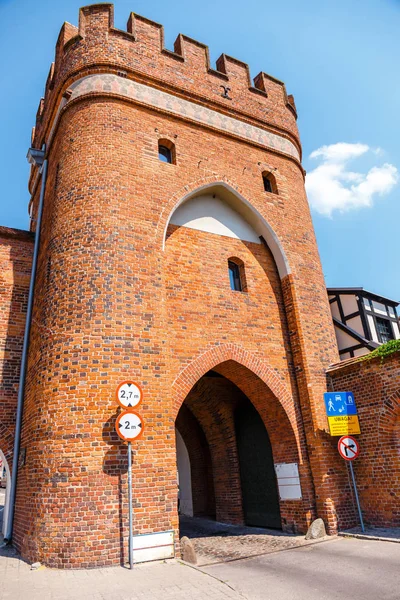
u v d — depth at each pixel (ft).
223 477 48.91
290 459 38.68
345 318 62.34
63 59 42.83
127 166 36.99
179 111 42.80
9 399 35.47
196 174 41.37
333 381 40.96
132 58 41.57
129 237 34.30
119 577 23.27
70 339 30.14
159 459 29.12
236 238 44.11
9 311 38.09
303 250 46.47
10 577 23.82
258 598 20.49
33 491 28.07
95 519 26.14
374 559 26.50
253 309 41.65
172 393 34.06
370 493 36.19
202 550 34.04
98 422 28.14
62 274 32.68
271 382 39.42
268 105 51.11
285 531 38.24
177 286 38.09
